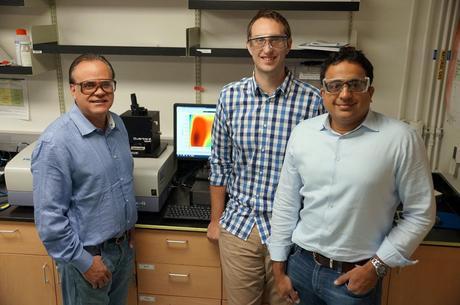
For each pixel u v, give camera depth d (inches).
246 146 69.7
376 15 93.0
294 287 64.5
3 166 101.8
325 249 57.7
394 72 96.2
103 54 90.7
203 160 96.7
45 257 84.3
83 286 67.3
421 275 77.8
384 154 52.7
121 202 69.2
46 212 61.6
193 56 92.6
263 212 70.4
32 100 105.6
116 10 97.7
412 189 53.1
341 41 94.3
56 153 61.4
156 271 83.8
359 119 55.1
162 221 81.0
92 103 63.5
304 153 57.8
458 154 92.6
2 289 87.4
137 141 88.4
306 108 67.6
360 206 53.7
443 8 91.0
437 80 95.4
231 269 72.7
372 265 55.2
